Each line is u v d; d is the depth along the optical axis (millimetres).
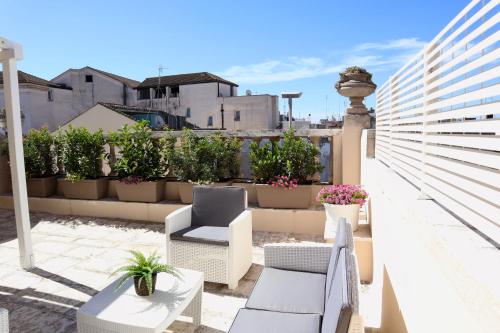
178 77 37781
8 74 4188
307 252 3027
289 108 9055
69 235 5582
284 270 3035
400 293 2127
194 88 35594
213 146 6000
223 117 35312
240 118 35000
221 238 3721
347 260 1920
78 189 6672
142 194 6312
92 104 32875
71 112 31625
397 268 2234
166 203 6211
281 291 2643
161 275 2959
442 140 1693
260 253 4699
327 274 2811
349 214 3965
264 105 34469
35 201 6949
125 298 2590
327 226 4012
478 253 1137
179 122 31562
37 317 3227
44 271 4242
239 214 4273
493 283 911
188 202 6102
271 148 5852
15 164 4230
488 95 1183
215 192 4367
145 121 6488
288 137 5746
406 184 2502
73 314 3281
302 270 3045
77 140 6641
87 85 32844
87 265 4414
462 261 1101
